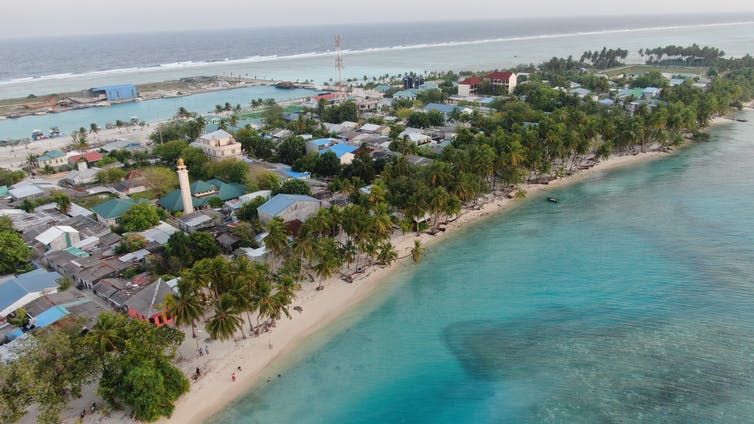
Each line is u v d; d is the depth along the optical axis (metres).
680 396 66.44
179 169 121.62
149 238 110.44
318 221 97.31
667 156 176.50
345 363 75.25
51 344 61.88
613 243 111.25
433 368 73.94
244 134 191.25
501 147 146.62
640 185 148.38
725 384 68.12
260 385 70.69
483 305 89.62
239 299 74.75
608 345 77.38
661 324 81.94
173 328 73.38
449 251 110.50
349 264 103.50
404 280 98.88
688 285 93.00
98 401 66.44
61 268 99.88
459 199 121.31
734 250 105.31
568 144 158.25
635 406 65.06
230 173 149.12
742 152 176.50
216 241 108.25
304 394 69.12
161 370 65.56
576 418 63.66
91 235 113.81
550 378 71.00
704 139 194.50
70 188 152.75
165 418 64.44
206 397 68.19
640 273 98.12
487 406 66.44
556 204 136.00
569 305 88.75
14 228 115.94
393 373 73.06
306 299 91.62
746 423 61.62
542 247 110.94
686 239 111.50
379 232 100.38
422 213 114.50
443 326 83.94
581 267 101.50
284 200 116.44
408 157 157.50
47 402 59.09
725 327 80.25
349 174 148.12
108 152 190.88
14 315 82.62
